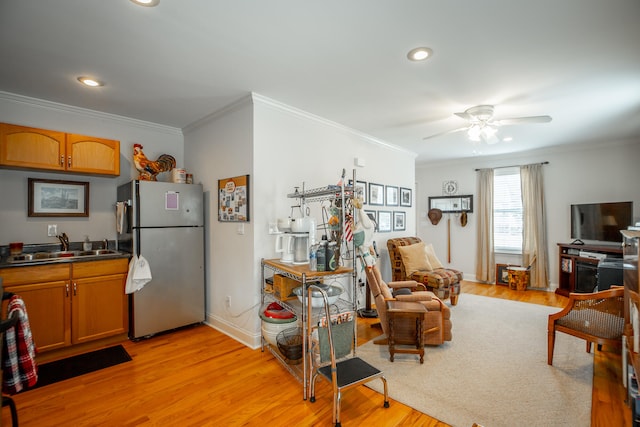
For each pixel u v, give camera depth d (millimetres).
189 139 3879
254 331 2887
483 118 3191
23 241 2945
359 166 4176
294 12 1719
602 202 4691
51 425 1821
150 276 2988
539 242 5176
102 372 2430
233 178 3115
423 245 4570
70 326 2703
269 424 1842
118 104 3094
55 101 3000
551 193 5168
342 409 1983
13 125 2682
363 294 4191
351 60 2258
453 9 1695
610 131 4090
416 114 3432
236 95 2896
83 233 3271
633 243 1814
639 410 1627
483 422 1852
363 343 3047
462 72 2441
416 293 3088
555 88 2730
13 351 1350
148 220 3078
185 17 1758
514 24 1827
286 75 2494
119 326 2973
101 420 1869
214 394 2141
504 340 3074
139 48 2082
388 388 2219
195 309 3393
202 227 3471
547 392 2152
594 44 2033
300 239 2633
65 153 2922
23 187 2955
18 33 1893
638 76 2494
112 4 1638
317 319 2240
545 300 4562
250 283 2920
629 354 1939
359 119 3594
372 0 1620
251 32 1909
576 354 2740
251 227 2910
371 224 2467
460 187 6156
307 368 2283
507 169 5578
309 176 3441
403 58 2230
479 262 5805
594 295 2334
